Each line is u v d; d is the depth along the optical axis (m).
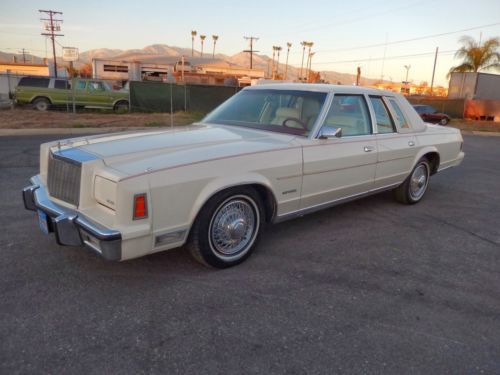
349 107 4.57
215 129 4.25
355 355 2.56
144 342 2.60
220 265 3.57
